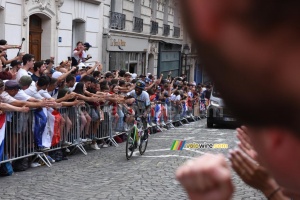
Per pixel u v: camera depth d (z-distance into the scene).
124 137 19.67
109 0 33.59
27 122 12.52
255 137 0.73
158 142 19.92
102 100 16.38
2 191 10.19
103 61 33.00
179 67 50.31
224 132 24.59
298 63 0.66
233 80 0.70
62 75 14.77
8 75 12.95
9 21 21.59
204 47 0.71
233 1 0.68
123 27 35.81
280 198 1.35
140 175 12.42
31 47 24.72
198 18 0.72
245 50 0.68
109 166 13.74
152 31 42.22
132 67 39.53
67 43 27.70
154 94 24.42
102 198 9.84
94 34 31.50
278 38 0.67
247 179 1.42
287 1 0.66
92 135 16.83
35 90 12.85
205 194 1.06
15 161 12.47
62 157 14.53
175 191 10.55
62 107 14.39
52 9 25.52
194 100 34.47
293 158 0.70
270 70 0.67
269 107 0.68
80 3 29.06
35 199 9.64
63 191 10.40
